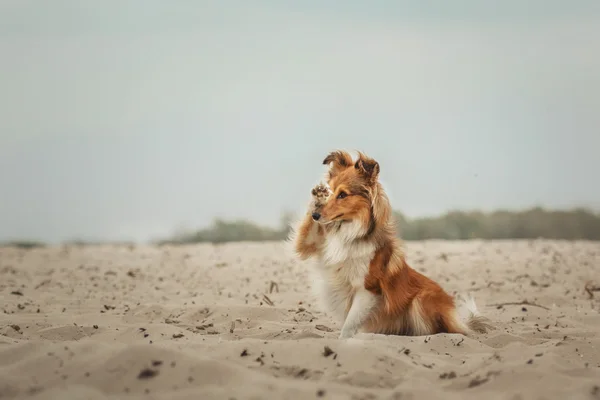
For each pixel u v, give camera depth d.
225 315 10.32
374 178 8.66
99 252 20.97
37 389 5.75
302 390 5.73
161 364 6.11
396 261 8.88
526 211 30.27
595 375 6.43
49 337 8.52
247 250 20.83
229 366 6.18
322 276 8.98
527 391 5.90
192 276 15.84
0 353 6.71
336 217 8.46
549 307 12.22
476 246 21.06
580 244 21.83
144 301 12.38
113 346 6.74
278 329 9.22
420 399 5.70
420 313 8.84
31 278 15.43
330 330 9.59
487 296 13.45
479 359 7.22
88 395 5.50
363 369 6.52
